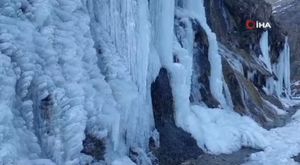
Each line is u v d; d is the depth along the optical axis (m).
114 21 8.62
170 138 10.00
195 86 13.18
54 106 6.02
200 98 13.19
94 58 7.29
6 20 5.88
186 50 12.05
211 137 11.08
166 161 9.23
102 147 6.86
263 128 14.37
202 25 13.95
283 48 30.22
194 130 10.85
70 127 6.07
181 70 10.78
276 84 26.81
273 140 12.51
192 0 14.49
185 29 13.17
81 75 6.63
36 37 6.20
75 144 6.09
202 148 10.59
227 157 10.55
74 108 6.17
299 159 10.71
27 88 5.72
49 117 5.97
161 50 10.81
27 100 5.72
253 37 24.67
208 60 13.88
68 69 6.50
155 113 10.15
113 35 8.60
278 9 60.59
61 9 7.11
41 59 6.10
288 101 27.05
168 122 10.46
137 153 8.11
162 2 10.76
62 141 6.00
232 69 16.05
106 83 7.31
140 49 9.02
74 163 6.02
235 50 21.94
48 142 5.90
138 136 8.58
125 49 8.76
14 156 4.88
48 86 6.02
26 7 6.41
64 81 6.29
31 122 5.68
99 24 8.42
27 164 5.06
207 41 13.87
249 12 23.92
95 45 8.03
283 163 10.27
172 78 10.73
